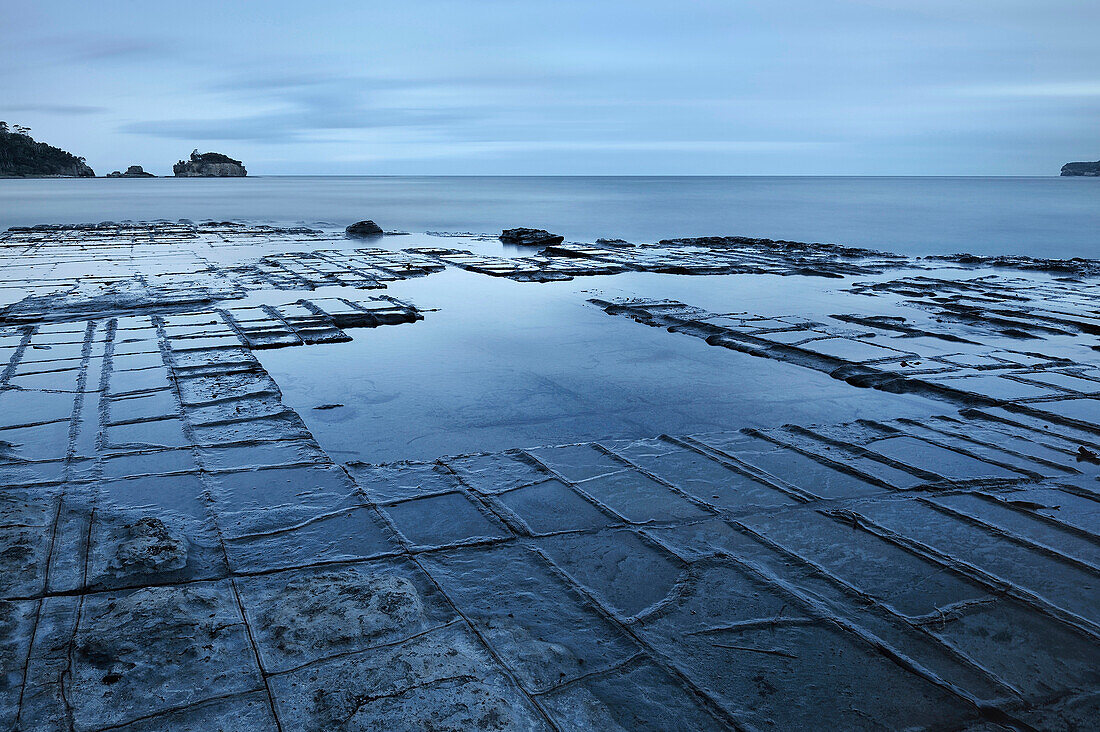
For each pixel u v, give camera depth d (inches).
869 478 241.4
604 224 1663.4
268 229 1364.4
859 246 1240.8
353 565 185.3
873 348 423.2
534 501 224.1
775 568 185.2
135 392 324.8
